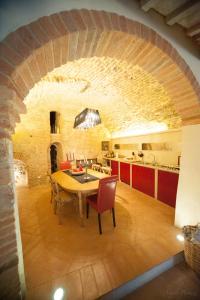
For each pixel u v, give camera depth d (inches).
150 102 137.4
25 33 39.5
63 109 206.1
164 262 68.4
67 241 84.0
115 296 56.3
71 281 59.5
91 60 97.2
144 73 106.0
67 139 215.3
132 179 173.6
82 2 46.8
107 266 66.3
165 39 63.1
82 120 119.8
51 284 58.2
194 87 73.1
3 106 35.5
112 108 187.0
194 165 82.6
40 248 78.6
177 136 136.8
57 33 42.5
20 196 157.9
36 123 192.1
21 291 43.1
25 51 38.8
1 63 36.3
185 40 70.4
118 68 106.5
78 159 225.0
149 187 148.3
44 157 200.8
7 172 35.6
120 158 209.5
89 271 63.9
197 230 71.6
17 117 46.3
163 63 67.8
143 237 86.3
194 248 62.6
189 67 70.9
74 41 48.0
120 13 53.2
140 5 57.0
